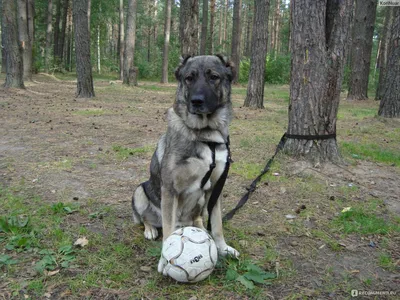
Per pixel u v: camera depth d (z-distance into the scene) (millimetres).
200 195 3557
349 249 3629
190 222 3803
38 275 3033
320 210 4594
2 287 2865
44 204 4559
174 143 3357
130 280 3016
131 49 23500
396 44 11266
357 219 4277
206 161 3309
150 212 3885
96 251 3465
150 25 49656
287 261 3348
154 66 35156
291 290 2938
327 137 6203
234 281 3010
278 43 48250
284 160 6219
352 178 5730
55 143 7734
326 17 5820
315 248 3643
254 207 4652
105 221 4137
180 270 2869
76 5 14906
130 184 5438
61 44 35625
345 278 3107
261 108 13930
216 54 3852
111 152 7078
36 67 28031
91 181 5512
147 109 13180
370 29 19109
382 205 4773
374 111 14375
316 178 5664
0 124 9547
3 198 4688
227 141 3561
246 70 31281
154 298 2799
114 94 18172
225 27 47625
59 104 13578
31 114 11156
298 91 6172
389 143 8508
